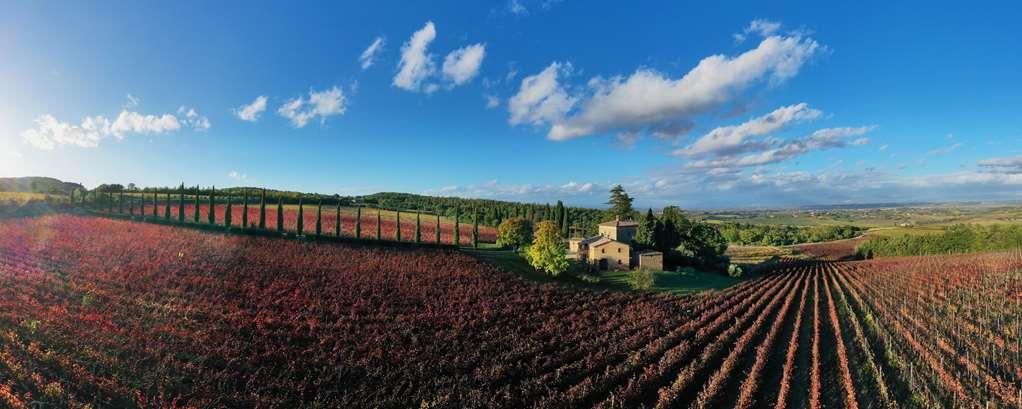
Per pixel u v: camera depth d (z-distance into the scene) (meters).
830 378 30.84
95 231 67.50
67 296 39.81
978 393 28.20
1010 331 40.12
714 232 100.38
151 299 40.72
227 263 55.00
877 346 37.00
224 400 26.47
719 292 60.78
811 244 166.88
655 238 85.69
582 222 138.25
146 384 26.88
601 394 28.38
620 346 36.25
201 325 35.97
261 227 84.25
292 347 33.59
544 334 39.59
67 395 24.50
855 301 56.44
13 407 22.98
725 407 26.95
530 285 57.56
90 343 30.77
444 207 174.50
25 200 88.12
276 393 27.97
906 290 61.34
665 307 49.91
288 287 47.62
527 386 28.94
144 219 82.25
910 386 28.88
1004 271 67.81
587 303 50.59
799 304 53.56
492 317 43.34
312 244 68.94
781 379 30.77
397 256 65.88
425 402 26.88
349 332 37.56
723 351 35.66
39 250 54.69
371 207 164.75
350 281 51.69
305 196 170.25
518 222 85.50
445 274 58.06
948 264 81.56
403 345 36.09
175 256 56.41
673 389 27.95
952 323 42.44
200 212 102.69
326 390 28.50
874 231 188.25
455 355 34.38
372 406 26.97
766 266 103.31
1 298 37.56
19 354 28.03
